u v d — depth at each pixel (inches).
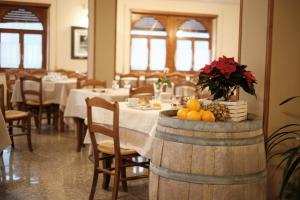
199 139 82.4
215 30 419.8
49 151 195.3
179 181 84.0
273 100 111.3
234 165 82.4
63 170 162.4
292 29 111.4
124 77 307.4
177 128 85.0
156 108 133.8
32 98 247.4
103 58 237.9
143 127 123.3
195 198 82.4
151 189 91.1
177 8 404.5
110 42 239.6
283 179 105.0
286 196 110.9
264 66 110.7
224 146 82.0
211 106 93.7
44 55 371.6
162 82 159.3
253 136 85.4
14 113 191.8
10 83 292.2
